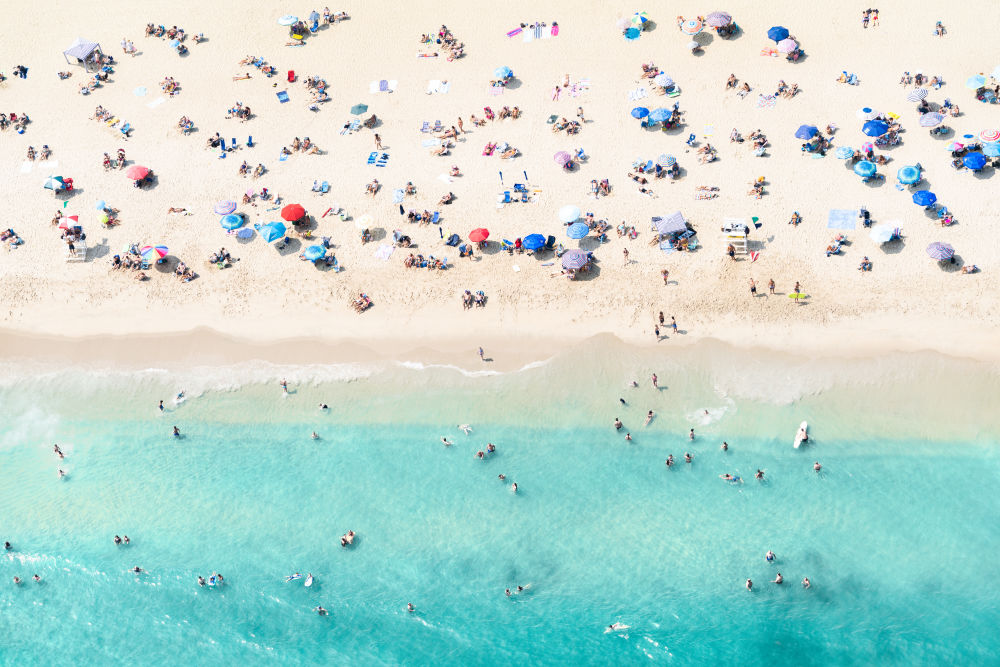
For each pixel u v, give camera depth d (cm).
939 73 6575
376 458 5172
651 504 4862
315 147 6688
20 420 5497
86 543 4938
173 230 6294
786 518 4753
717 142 6400
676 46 7038
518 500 4934
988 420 5003
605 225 6028
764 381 5241
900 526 4675
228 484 5119
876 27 6931
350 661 4472
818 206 5956
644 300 5638
